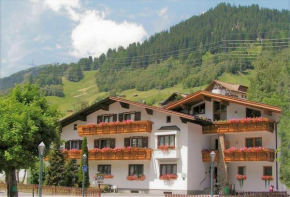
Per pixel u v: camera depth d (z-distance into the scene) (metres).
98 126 55.75
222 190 48.41
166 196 36.97
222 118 51.47
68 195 44.38
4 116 32.75
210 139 53.16
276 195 40.38
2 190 51.53
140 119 54.16
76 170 51.44
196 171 50.47
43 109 37.81
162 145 51.34
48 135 35.72
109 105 57.06
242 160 47.91
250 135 49.78
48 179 49.84
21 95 37.22
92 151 55.50
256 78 77.62
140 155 51.97
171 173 50.59
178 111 54.78
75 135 59.56
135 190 52.88
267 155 46.78
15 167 33.66
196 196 36.94
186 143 49.81
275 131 48.19
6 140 32.00
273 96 64.56
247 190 48.94
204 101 52.81
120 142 55.31
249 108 49.88
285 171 42.47
